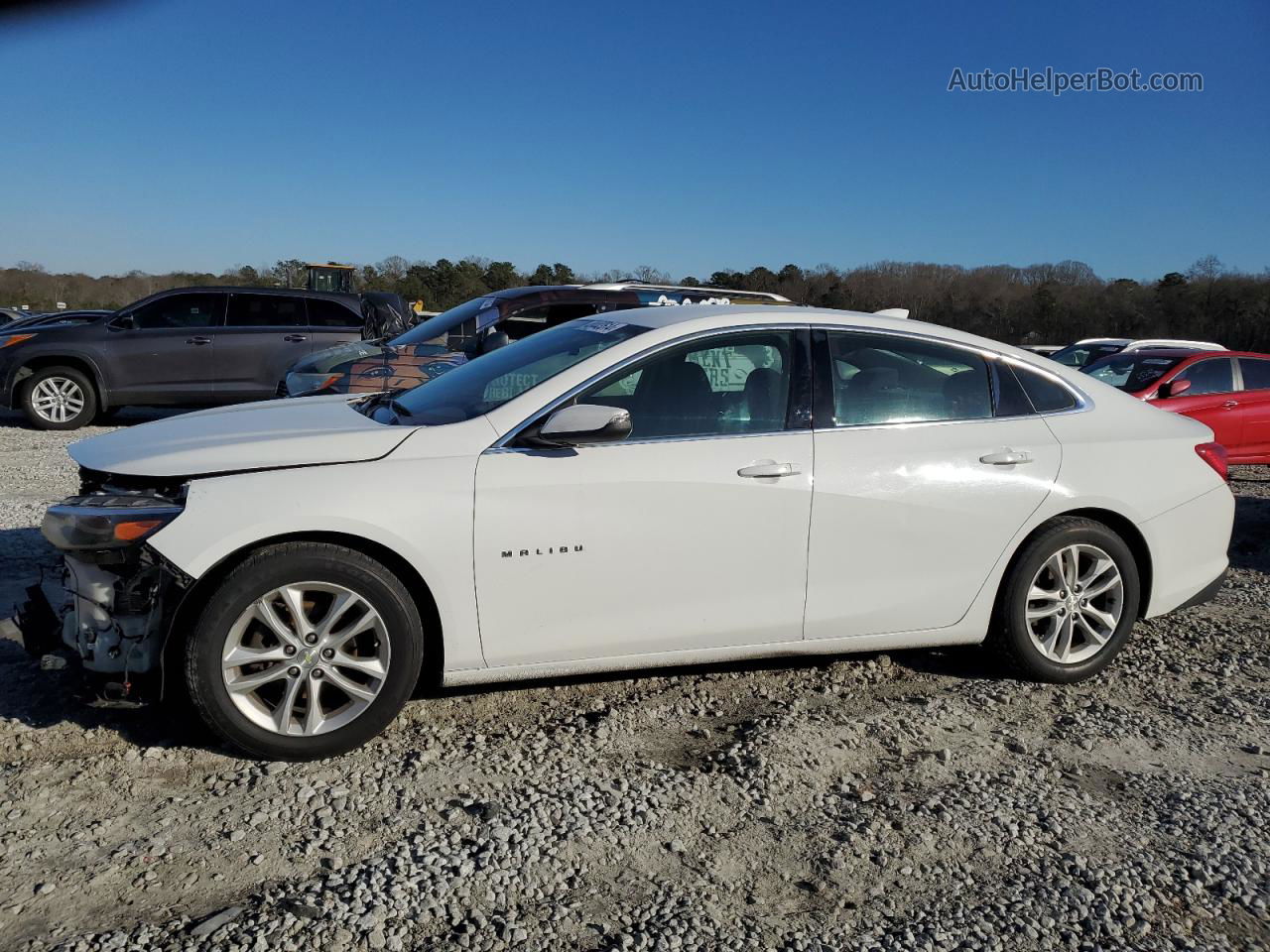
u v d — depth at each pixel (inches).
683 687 167.2
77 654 137.9
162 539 129.0
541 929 102.4
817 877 113.9
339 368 339.9
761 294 386.3
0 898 104.1
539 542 142.9
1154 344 658.8
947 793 133.6
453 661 143.6
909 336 168.2
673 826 123.6
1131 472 172.4
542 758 140.3
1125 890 112.7
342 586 134.5
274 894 106.2
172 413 577.3
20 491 315.6
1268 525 323.0
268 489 133.3
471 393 161.6
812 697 164.7
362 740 138.2
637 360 153.2
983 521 163.8
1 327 643.5
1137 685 174.4
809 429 157.6
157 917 101.9
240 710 132.6
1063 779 139.1
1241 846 122.4
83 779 129.2
